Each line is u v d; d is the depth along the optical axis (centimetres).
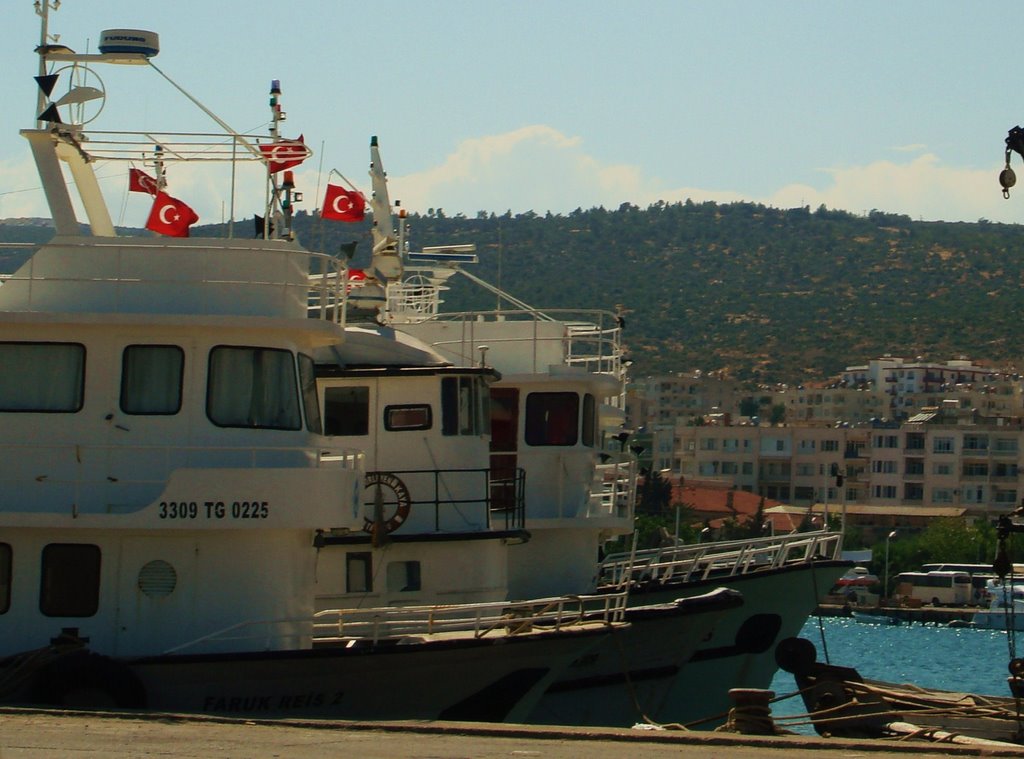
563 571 3784
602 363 4681
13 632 2527
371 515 3197
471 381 3288
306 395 2738
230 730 2019
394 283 4106
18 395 2567
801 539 4144
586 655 3130
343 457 2658
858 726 2878
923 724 2902
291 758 1745
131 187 3050
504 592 3344
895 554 15288
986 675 7850
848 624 12569
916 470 19825
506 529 3450
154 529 2506
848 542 15175
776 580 3938
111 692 2425
